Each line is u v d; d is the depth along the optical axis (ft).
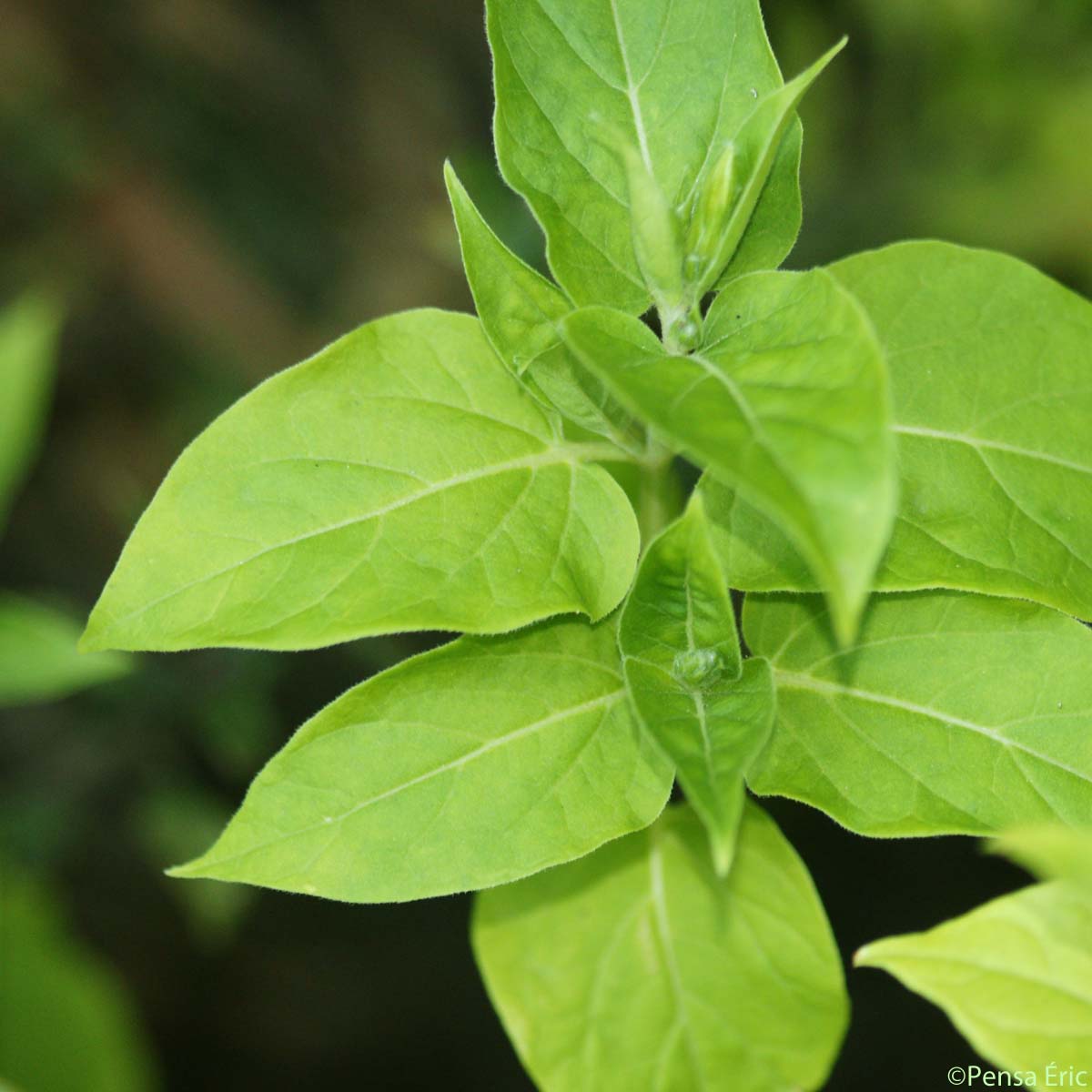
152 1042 3.82
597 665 2.28
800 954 2.32
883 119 3.72
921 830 2.25
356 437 2.26
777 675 2.29
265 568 2.23
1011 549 2.25
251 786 2.24
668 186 2.29
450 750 2.25
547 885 2.35
